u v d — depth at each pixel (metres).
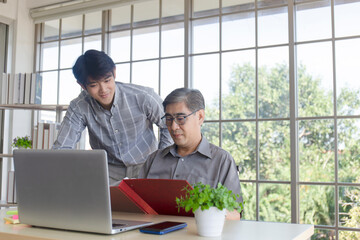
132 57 3.72
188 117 1.63
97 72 1.87
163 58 3.56
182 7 3.50
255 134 3.18
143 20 3.69
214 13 3.39
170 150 1.74
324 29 3.02
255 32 3.22
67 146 2.13
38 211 1.24
